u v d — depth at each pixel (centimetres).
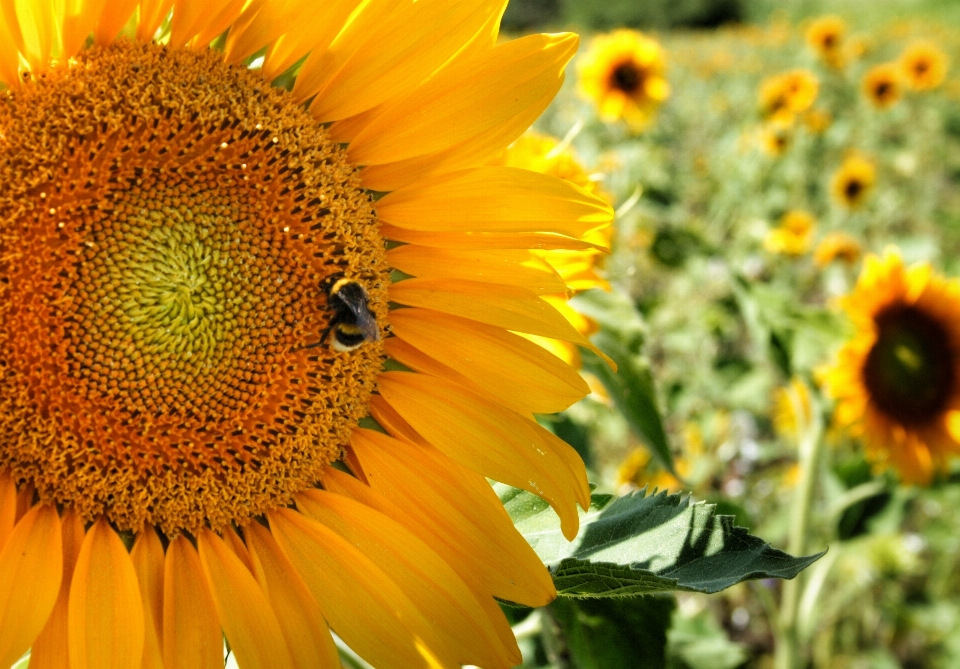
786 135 128
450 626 30
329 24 31
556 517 32
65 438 30
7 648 27
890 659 69
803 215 111
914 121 203
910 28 374
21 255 30
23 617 27
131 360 31
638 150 92
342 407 32
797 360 54
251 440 32
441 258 32
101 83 30
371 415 33
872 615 75
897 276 57
